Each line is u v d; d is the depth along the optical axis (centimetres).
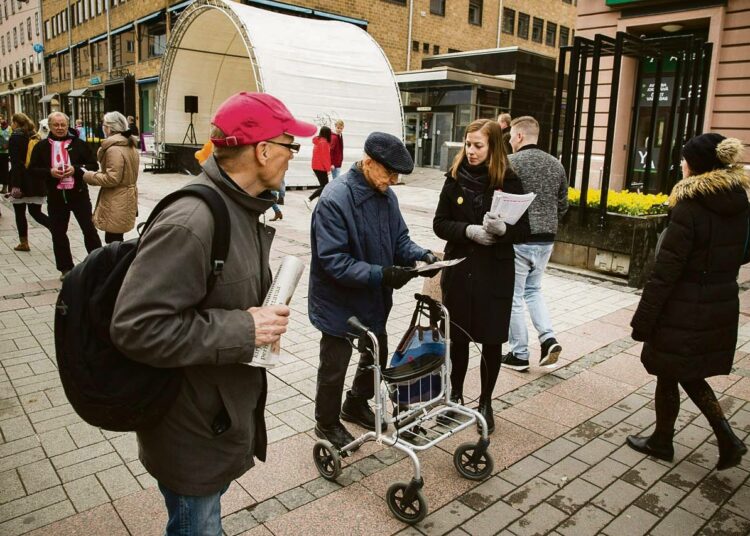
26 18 5275
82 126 2703
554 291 695
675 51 889
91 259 173
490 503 297
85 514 279
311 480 312
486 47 3359
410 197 1534
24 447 338
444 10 3058
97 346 163
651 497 306
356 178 312
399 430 287
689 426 384
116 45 3478
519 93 2358
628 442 357
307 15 2442
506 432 370
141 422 165
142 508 284
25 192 795
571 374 460
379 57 1848
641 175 1282
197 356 161
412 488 272
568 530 279
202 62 2150
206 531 185
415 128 2472
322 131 1284
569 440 362
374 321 328
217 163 179
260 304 189
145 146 2739
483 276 349
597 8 1292
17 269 723
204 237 163
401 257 335
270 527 273
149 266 158
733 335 318
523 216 349
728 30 1130
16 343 495
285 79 1605
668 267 304
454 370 380
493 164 347
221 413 179
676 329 311
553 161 446
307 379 438
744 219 312
